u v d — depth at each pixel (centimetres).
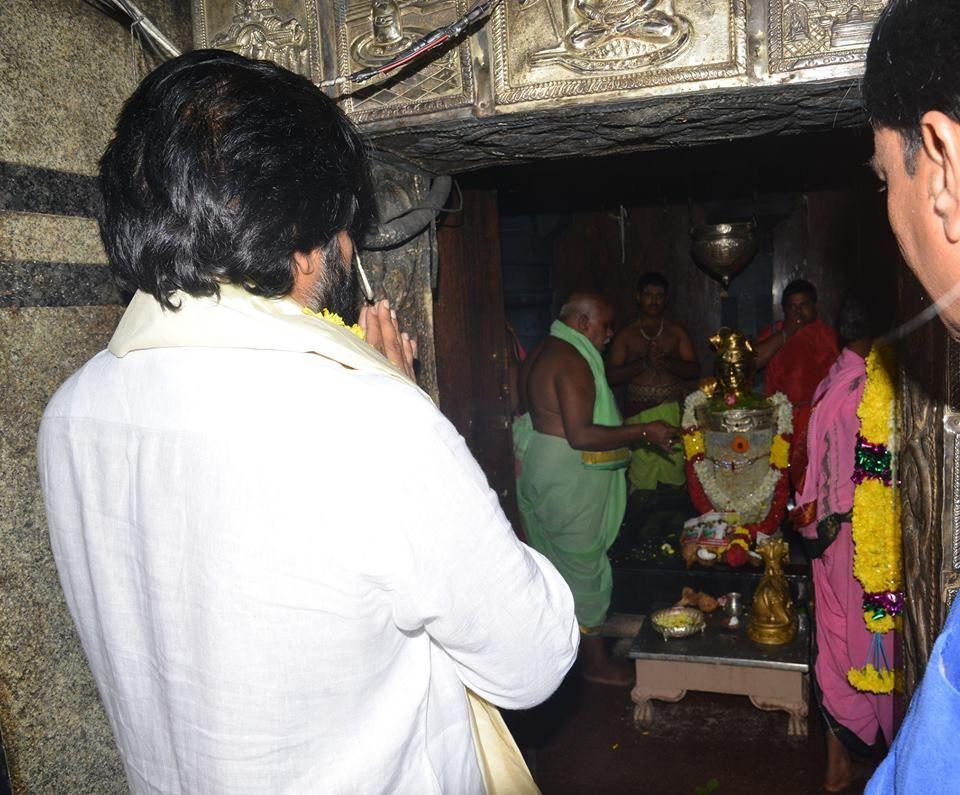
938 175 52
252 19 134
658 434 300
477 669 81
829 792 238
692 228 429
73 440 81
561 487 301
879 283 442
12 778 112
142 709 81
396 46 126
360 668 75
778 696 263
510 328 367
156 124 73
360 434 71
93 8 125
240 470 70
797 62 111
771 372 431
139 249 74
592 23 118
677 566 312
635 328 467
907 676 130
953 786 51
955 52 49
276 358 73
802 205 479
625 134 135
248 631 71
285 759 73
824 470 218
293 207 75
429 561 72
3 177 110
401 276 159
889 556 191
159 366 76
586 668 313
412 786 81
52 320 117
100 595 81
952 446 115
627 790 246
